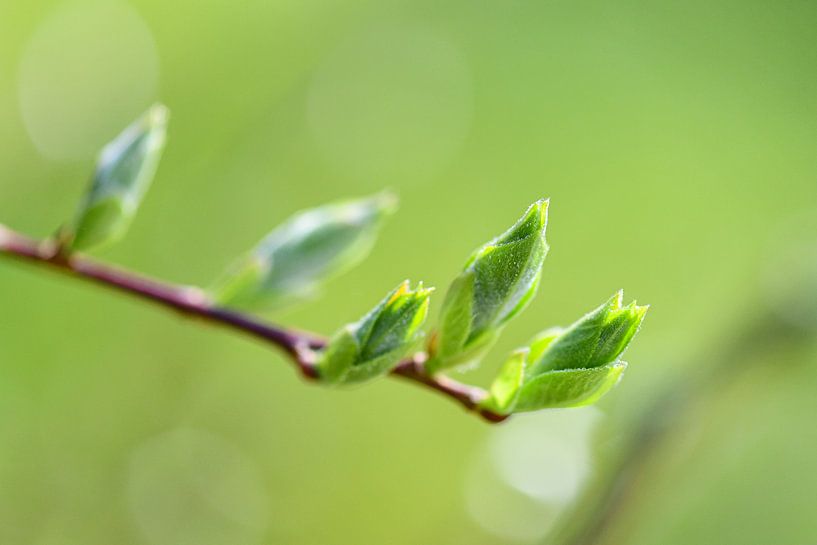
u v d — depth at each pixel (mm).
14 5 424
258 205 455
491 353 479
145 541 408
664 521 426
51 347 404
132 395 415
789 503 432
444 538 441
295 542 446
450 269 510
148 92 438
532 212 258
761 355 322
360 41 493
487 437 430
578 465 342
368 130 490
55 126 414
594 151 550
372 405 462
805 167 572
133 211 283
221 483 427
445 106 513
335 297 475
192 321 280
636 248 543
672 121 566
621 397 316
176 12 450
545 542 314
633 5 575
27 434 391
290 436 447
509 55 543
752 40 585
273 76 467
